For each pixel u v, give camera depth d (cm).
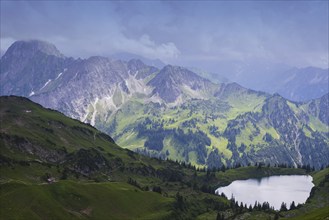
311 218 17612
